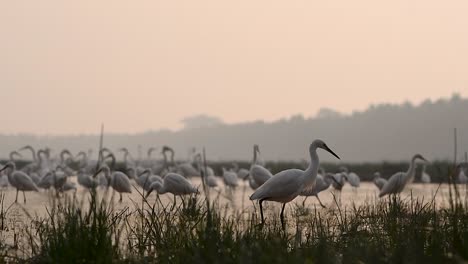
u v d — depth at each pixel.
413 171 26.22
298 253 10.88
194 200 17.23
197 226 13.98
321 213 21.97
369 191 38.97
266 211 22.72
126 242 14.20
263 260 10.30
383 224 16.17
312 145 18.19
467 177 39.34
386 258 11.46
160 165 49.88
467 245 11.23
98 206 12.66
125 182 27.64
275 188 17.61
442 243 12.31
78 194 32.06
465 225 12.27
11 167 32.56
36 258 12.17
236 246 11.70
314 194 24.53
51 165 50.31
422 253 11.47
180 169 47.22
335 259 11.53
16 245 13.29
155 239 13.50
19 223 18.28
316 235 14.70
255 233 12.88
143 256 12.44
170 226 13.59
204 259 10.90
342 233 15.12
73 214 11.96
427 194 33.81
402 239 12.91
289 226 17.94
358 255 11.62
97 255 11.09
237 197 30.70
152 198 29.14
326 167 60.53
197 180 52.12
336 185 35.00
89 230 11.67
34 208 23.38
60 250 11.20
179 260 11.56
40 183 32.56
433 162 53.28
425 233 13.03
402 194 34.16
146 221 14.68
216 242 11.55
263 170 25.81
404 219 15.55
